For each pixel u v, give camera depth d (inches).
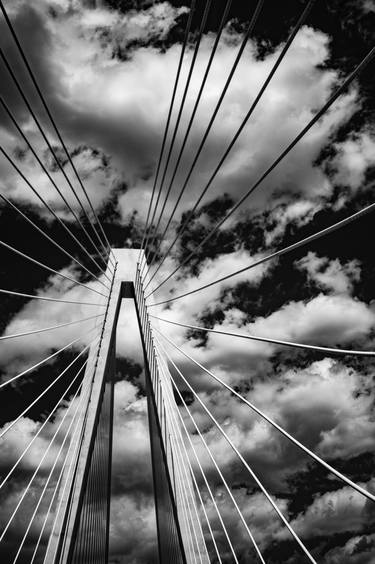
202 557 679.7
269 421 365.4
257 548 458.9
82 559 999.0
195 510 724.0
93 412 847.1
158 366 917.2
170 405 861.2
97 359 904.3
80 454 810.8
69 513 761.0
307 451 307.1
